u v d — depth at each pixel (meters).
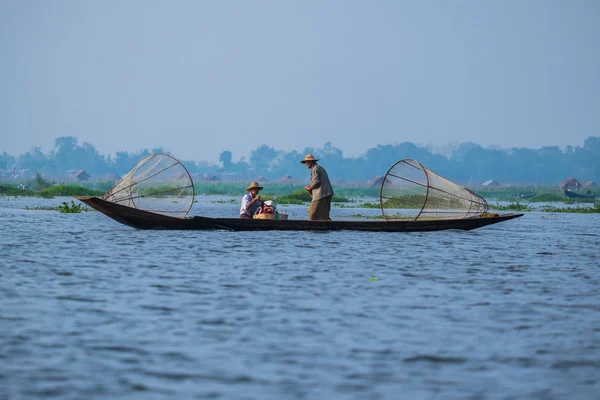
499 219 68.69
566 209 154.62
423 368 24.81
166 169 67.62
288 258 49.28
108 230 68.94
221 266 45.12
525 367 25.02
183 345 26.97
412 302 34.78
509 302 35.12
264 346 26.97
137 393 22.28
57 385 22.77
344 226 66.19
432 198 71.38
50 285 37.66
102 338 27.67
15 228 71.44
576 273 45.00
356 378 23.78
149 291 36.47
